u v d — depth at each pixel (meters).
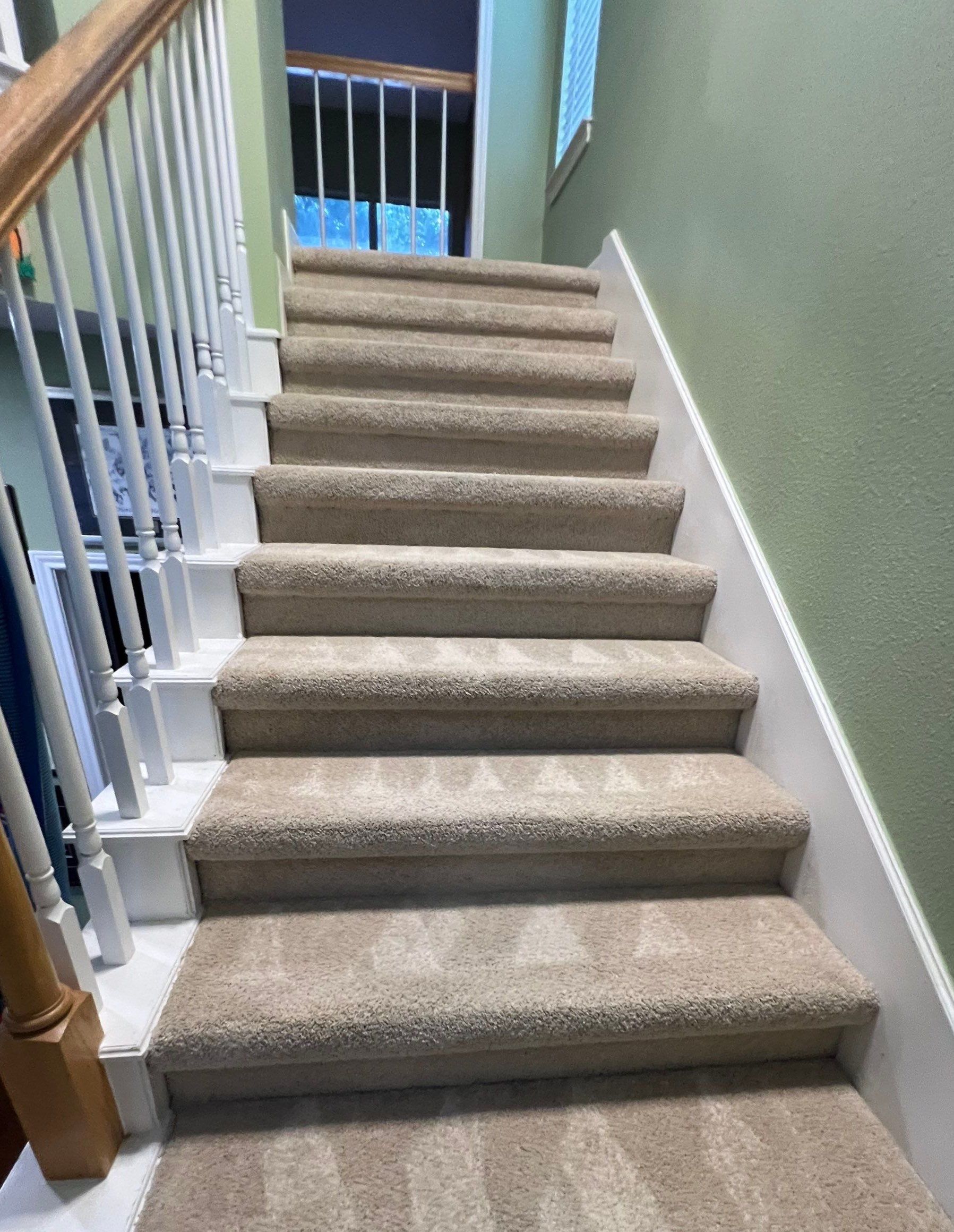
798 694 1.03
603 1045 0.86
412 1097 0.83
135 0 0.77
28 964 0.63
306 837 0.89
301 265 2.00
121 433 0.86
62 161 0.65
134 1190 0.70
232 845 0.88
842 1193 0.74
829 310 0.98
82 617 0.77
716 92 1.36
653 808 0.97
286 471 1.33
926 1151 0.76
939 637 0.77
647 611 1.36
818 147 1.00
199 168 1.16
